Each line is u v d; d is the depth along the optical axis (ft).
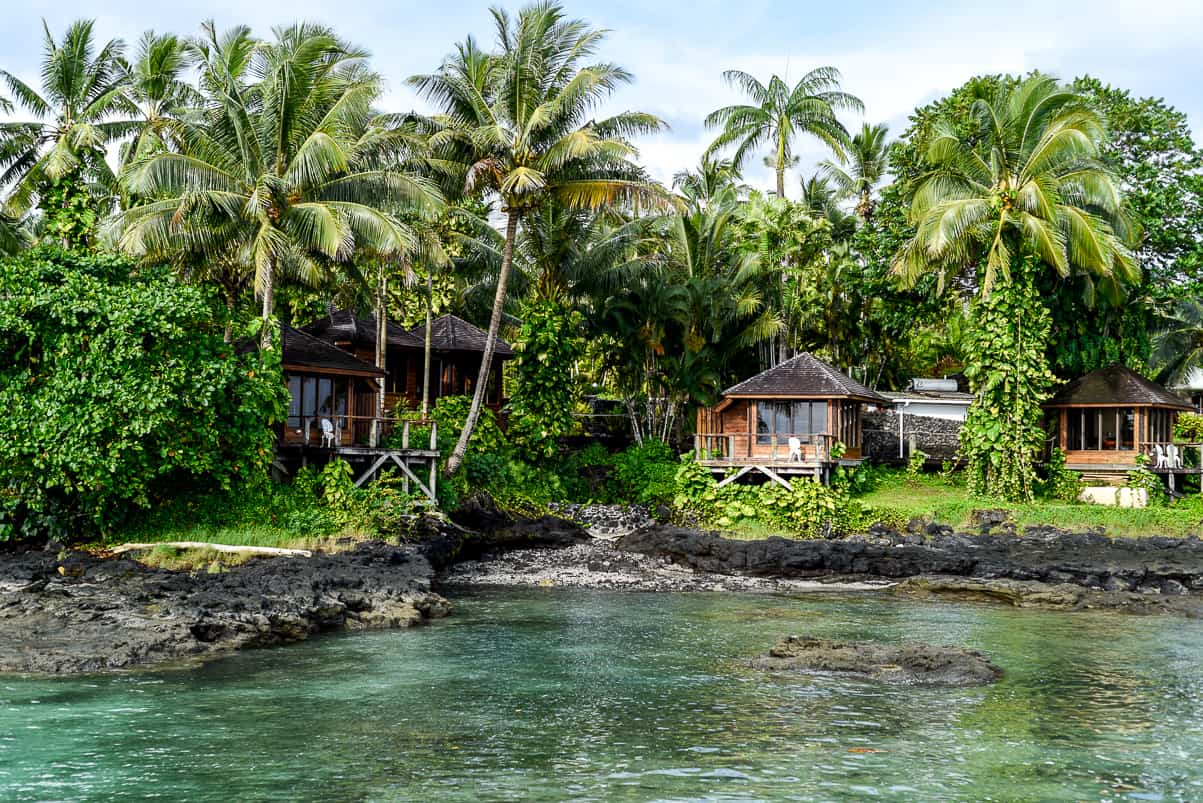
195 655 62.28
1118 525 119.34
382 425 126.93
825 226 166.71
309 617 72.33
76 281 86.12
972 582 95.86
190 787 38.17
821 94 180.75
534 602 90.02
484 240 144.15
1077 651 67.56
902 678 58.18
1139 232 138.92
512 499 131.85
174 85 130.00
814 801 37.32
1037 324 132.26
